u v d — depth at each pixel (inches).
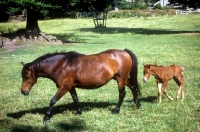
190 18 1931.6
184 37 1106.1
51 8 945.5
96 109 311.9
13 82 461.1
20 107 330.6
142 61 620.1
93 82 277.1
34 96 378.0
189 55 688.4
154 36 1182.9
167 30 1467.8
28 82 270.5
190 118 278.4
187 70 516.7
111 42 1037.8
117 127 261.3
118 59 285.4
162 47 846.5
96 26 1750.7
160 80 325.4
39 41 1042.7
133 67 293.6
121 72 286.8
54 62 273.7
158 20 1999.3
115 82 451.8
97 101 347.6
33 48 895.7
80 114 295.6
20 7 917.8
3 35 1161.4
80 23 1968.5
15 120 285.9
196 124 263.7
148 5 3174.2
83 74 274.5
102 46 907.4
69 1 968.3
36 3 901.8
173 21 1870.1
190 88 394.6
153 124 267.1
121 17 2363.4
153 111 301.0
